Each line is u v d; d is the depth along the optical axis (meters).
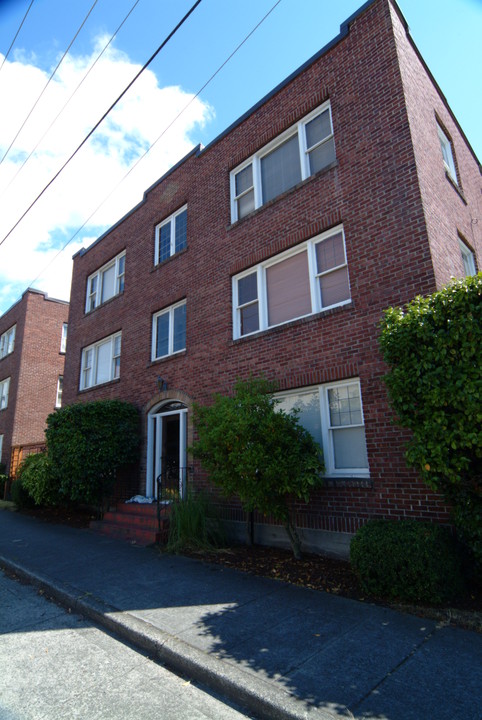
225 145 11.34
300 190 9.14
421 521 6.18
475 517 5.20
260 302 9.54
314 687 3.51
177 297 11.83
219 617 4.98
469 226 9.98
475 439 4.84
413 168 7.52
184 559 7.61
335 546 7.25
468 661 3.85
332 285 8.41
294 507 7.88
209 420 7.43
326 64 9.21
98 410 11.36
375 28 8.49
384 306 7.40
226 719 3.31
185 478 10.20
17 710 3.42
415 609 4.93
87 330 15.88
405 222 7.44
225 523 8.93
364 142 8.25
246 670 3.78
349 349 7.70
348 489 7.25
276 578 6.39
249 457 6.74
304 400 8.34
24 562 7.67
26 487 13.54
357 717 3.12
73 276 17.67
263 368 9.04
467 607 4.88
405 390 5.50
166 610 5.23
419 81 8.81
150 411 12.09
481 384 4.88
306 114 9.51
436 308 5.41
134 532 9.38
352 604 5.25
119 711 3.41
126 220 14.90
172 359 11.54
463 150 11.08
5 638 4.77
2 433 22.62
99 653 4.41
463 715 3.12
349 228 8.16
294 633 4.50
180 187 12.64
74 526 11.31
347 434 7.67
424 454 5.25
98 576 6.70
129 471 12.30
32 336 22.98
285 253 9.30
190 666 3.97
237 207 10.80
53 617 5.40
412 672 3.70
